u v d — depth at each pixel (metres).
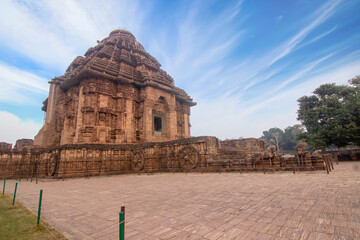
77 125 27.59
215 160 21.31
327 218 5.11
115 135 29.70
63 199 9.73
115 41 40.09
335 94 39.22
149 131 31.91
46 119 38.56
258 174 16.11
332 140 37.06
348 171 15.05
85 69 27.50
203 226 5.13
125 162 26.67
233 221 5.37
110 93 30.20
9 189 14.20
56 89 39.88
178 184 13.25
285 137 111.06
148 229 5.13
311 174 14.12
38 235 5.03
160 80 36.34
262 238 4.21
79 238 4.78
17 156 27.73
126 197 9.59
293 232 4.41
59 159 22.17
